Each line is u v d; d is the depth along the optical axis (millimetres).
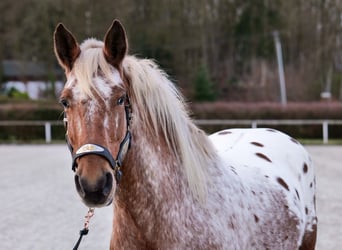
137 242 2797
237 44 41969
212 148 3107
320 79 37219
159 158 2783
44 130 23594
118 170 2520
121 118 2518
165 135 2846
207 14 40344
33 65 41344
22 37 31109
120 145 2520
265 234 3160
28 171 12484
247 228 3012
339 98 38125
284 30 39344
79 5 30078
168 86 2947
